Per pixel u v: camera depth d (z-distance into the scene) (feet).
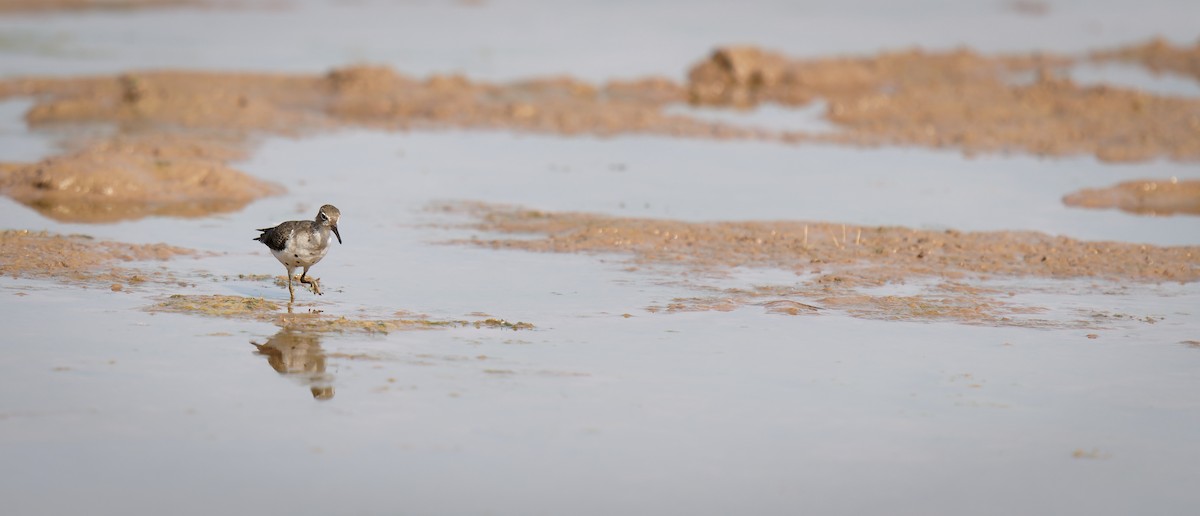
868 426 139.03
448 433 134.72
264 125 359.87
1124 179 301.84
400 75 429.38
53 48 513.45
